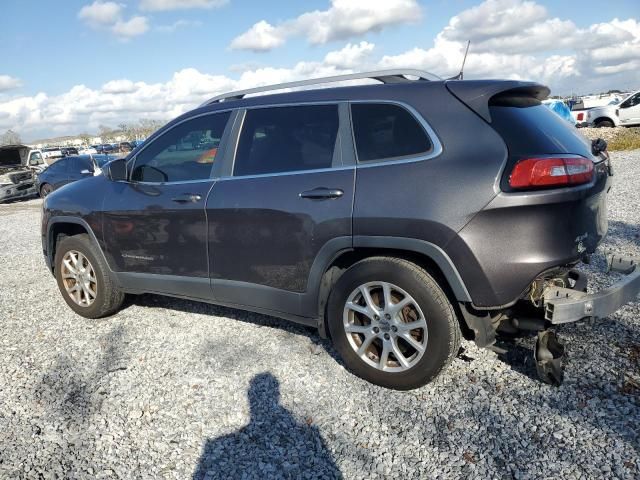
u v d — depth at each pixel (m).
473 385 3.04
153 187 3.95
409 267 2.86
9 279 6.34
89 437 2.80
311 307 3.29
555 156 2.63
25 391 3.33
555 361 2.90
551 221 2.61
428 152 2.84
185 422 2.89
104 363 3.66
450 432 2.65
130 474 2.50
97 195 4.31
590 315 2.62
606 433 2.52
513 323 2.92
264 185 3.35
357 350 3.14
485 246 2.64
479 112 2.79
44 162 23.83
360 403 2.96
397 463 2.46
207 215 3.58
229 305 3.75
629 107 21.84
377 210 2.88
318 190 3.09
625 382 2.92
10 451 2.71
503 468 2.36
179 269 3.86
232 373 3.39
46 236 4.73
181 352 3.75
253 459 2.56
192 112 3.92
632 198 8.33
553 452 2.43
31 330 4.40
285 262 3.29
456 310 2.95
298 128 3.34
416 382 2.94
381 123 3.04
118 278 4.27
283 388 3.17
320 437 2.70
